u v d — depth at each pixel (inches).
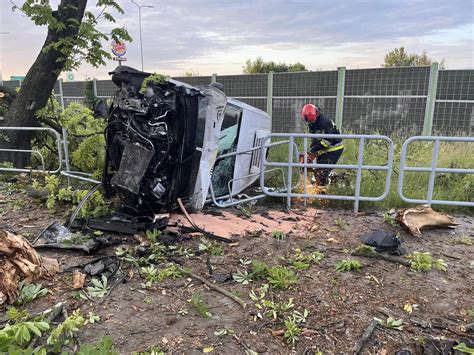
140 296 137.7
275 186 291.1
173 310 129.6
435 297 141.3
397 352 110.2
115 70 187.8
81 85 810.2
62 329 109.3
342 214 235.6
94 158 279.6
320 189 271.7
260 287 145.3
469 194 262.4
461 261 172.1
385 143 400.5
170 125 187.8
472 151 366.3
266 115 288.2
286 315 128.1
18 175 299.6
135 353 104.6
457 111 486.3
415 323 125.2
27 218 212.1
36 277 140.5
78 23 318.7
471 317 129.4
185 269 156.9
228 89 658.2
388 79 518.0
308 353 110.7
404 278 154.9
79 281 142.2
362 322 125.3
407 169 225.9
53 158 331.3
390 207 249.3
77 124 322.7
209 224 209.9
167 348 110.6
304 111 280.5
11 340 98.7
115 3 330.3
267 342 114.9
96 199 212.1
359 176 230.4
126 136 192.1
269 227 210.7
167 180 194.7
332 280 151.7
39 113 322.7
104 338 108.7
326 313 130.0
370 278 154.3
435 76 486.3
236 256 171.9
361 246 175.3
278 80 599.5
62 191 228.4
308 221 222.4
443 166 321.7
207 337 116.0
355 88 542.6
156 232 183.6
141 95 184.1
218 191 248.4
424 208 210.7
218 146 231.0
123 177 186.7
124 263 160.6
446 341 115.4
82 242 176.4
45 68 321.7
